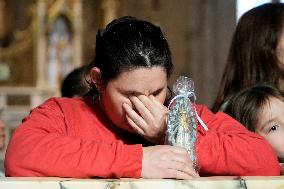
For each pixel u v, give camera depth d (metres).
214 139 2.96
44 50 14.91
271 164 2.98
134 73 2.85
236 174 2.94
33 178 2.56
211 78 15.51
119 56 2.87
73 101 3.32
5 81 14.78
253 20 4.22
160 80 2.89
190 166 2.70
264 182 2.46
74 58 14.99
